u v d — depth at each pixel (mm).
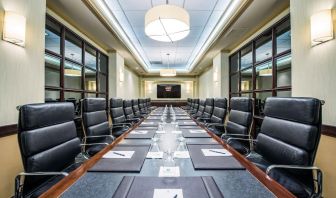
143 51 7176
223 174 979
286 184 1224
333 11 1856
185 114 4488
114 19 4074
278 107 1509
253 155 1930
